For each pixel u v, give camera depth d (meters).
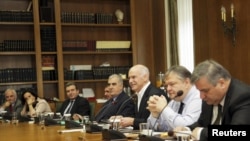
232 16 4.84
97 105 6.21
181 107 3.03
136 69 3.71
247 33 4.64
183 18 6.65
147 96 3.62
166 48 6.89
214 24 5.20
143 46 6.71
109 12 6.86
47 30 6.22
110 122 3.27
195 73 2.21
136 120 3.20
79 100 5.18
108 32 6.82
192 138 2.21
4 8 6.31
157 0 6.86
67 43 6.36
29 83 6.19
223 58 5.05
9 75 6.09
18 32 6.36
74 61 6.58
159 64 6.82
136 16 6.69
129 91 5.97
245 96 2.22
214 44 5.21
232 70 4.89
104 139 2.57
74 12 6.54
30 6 6.28
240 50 4.75
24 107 5.69
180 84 2.96
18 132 3.39
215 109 2.48
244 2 4.67
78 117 4.21
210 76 2.16
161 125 3.00
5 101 6.07
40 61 6.13
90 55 6.69
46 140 2.70
